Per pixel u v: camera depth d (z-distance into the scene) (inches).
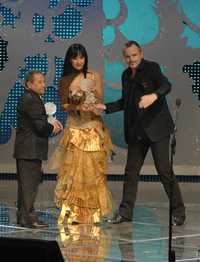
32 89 589.6
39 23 897.5
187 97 899.4
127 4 894.4
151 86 612.4
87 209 620.1
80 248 523.2
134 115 616.1
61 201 623.2
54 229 594.9
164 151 616.7
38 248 269.4
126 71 629.3
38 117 583.5
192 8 892.6
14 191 837.8
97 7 894.4
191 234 586.6
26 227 599.5
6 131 901.2
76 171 614.9
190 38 895.7
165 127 616.4
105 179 626.5
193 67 900.0
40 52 898.7
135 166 627.5
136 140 619.8
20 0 895.7
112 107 627.8
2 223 620.1
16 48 900.0
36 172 594.9
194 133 900.6
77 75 615.2
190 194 839.7
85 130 616.7
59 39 897.5
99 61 896.9
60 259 271.3
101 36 895.7
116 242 547.8
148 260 487.8
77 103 613.0
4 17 897.5
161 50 897.5
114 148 893.2
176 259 493.0
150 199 798.5
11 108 900.6
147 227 615.5
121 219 633.0
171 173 480.4
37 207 721.6
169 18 894.4
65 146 618.5
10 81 900.6
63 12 895.1
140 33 895.1
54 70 898.1
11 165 901.8
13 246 269.3
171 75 898.7
